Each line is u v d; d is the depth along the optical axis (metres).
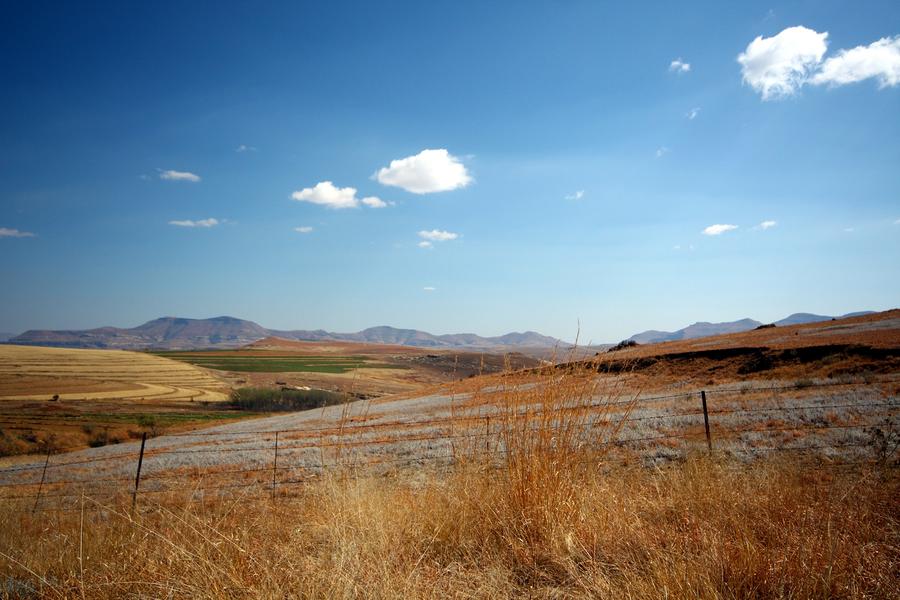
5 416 58.53
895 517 3.92
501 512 4.02
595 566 3.23
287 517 4.75
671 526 3.82
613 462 8.06
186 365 129.38
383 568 3.09
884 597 2.74
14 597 3.11
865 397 15.23
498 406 4.64
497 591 3.07
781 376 26.88
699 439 11.49
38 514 5.75
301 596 2.86
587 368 4.67
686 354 35.12
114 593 3.03
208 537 3.41
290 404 71.56
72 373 106.50
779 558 3.08
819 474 5.54
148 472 15.59
